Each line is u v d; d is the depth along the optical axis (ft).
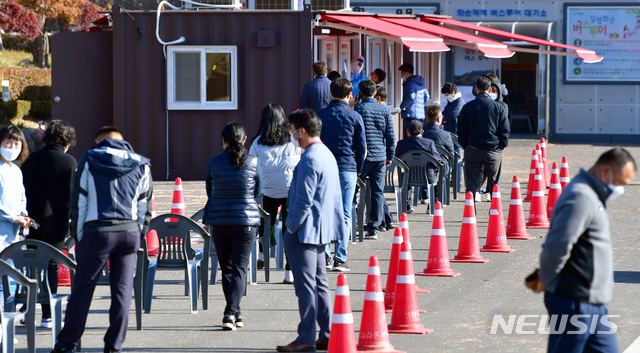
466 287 57.52
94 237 40.29
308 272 41.91
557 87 202.28
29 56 229.86
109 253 40.63
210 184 48.49
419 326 46.26
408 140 90.07
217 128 107.45
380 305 40.91
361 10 125.39
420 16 131.85
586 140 201.87
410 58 151.02
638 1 197.36
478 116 85.51
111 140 41.81
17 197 47.09
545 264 30.17
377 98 75.87
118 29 106.52
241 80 107.24
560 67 201.57
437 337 45.01
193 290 51.90
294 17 106.32
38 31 192.54
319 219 41.75
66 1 195.62
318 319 42.73
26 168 47.83
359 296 55.47
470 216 66.49
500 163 87.51
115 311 41.06
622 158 30.25
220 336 46.11
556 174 89.04
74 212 40.65
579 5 198.29
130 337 46.11
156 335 46.52
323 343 42.60
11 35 237.25
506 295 55.01
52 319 43.39
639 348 42.29
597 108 200.95
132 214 41.19
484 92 86.48
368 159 72.23
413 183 90.33
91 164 40.63
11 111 149.38
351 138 61.87
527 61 202.80
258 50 106.83
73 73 110.32
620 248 71.67
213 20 106.52
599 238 30.19
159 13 105.50
